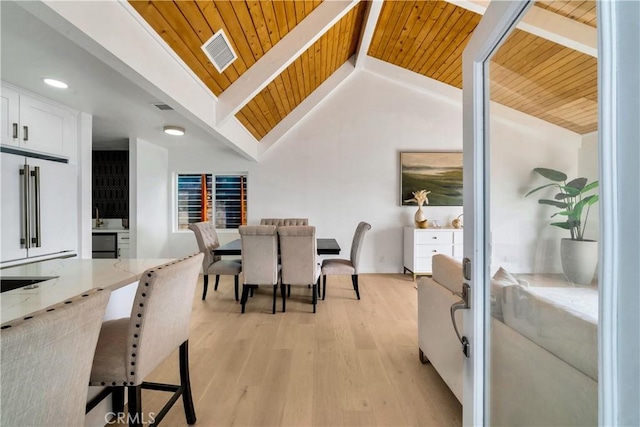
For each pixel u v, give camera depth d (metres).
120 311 1.66
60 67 2.04
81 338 0.77
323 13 2.64
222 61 2.37
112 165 4.82
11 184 2.28
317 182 4.88
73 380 0.76
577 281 0.71
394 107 4.88
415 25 3.49
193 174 5.20
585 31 0.62
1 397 0.57
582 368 0.69
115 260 1.98
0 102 2.24
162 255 4.89
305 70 3.65
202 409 1.63
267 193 4.89
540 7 0.72
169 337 1.34
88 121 3.06
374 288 4.06
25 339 0.60
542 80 0.81
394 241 4.89
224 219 5.20
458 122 4.86
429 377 1.93
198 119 2.54
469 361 0.99
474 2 2.76
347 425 1.52
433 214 4.88
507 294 0.97
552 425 0.80
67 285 1.35
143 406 1.66
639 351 0.42
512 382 0.97
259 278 3.10
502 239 0.96
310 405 1.66
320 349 2.31
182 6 1.70
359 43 4.05
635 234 0.43
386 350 2.30
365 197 4.89
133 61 1.65
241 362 2.12
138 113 3.04
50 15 1.21
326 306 3.33
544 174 0.82
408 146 4.88
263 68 2.73
